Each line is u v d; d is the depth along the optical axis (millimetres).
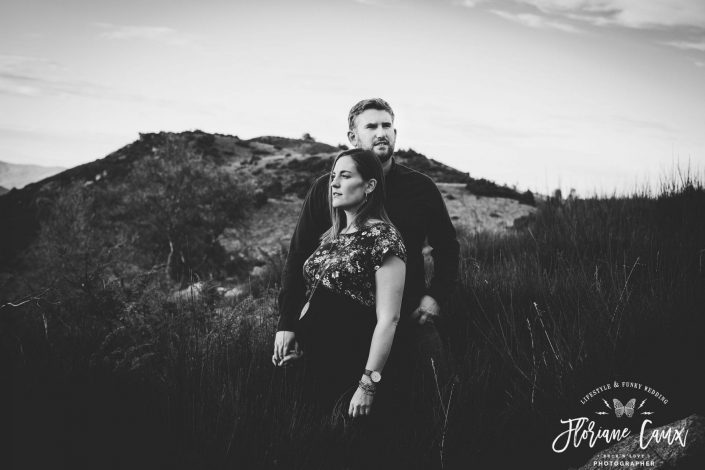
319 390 2146
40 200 19734
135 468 1636
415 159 44062
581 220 4676
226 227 20500
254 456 1743
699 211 4156
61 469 1586
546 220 5430
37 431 1658
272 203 28453
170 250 16453
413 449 1836
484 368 2215
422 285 2547
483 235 6066
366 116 2518
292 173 37750
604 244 3906
